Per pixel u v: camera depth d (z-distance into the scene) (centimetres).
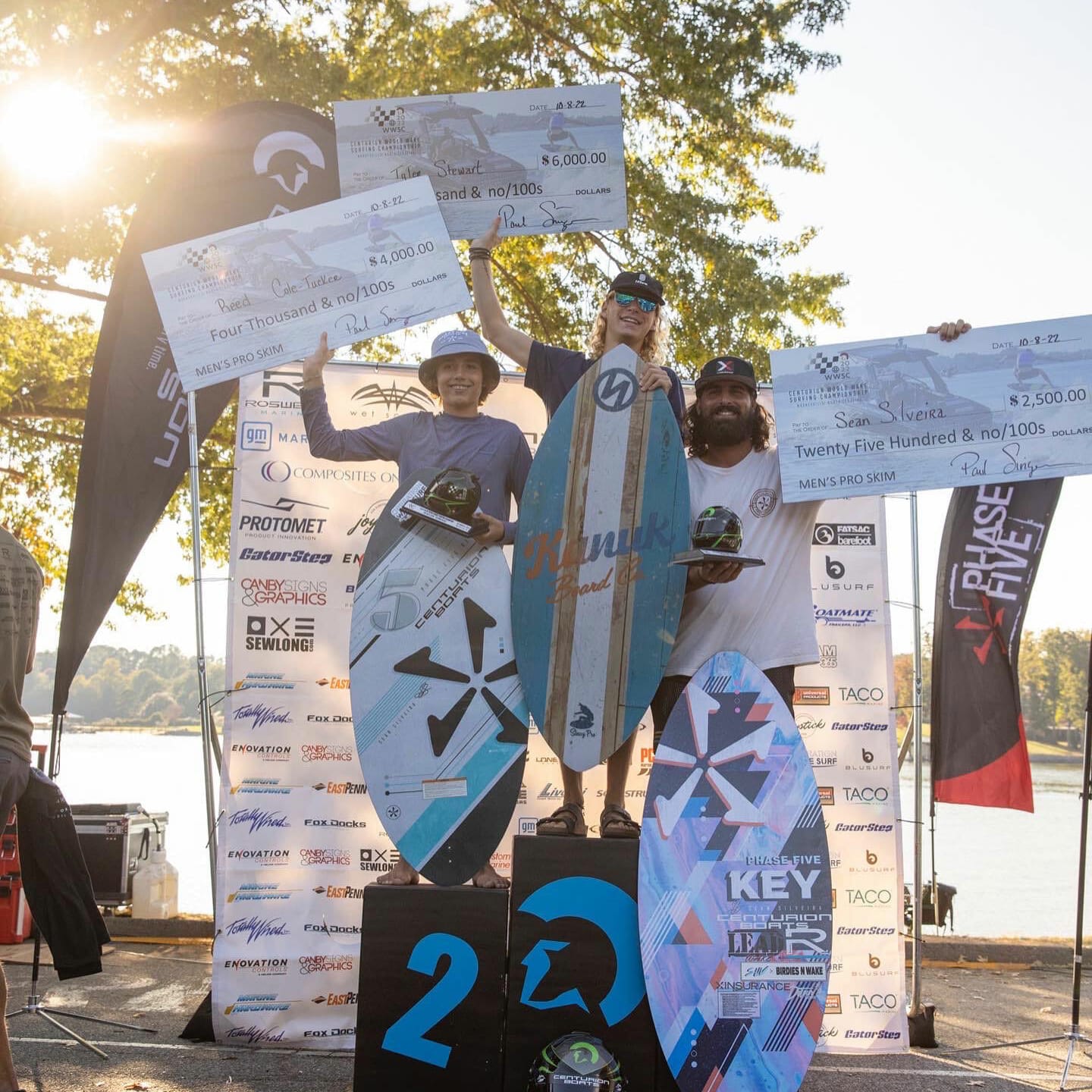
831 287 1141
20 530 1339
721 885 327
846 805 470
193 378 400
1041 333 404
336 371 477
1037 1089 383
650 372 360
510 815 338
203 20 1016
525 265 1146
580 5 1082
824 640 480
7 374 1234
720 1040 315
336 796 456
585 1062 299
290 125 473
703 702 344
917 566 477
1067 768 4334
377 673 349
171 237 470
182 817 1681
